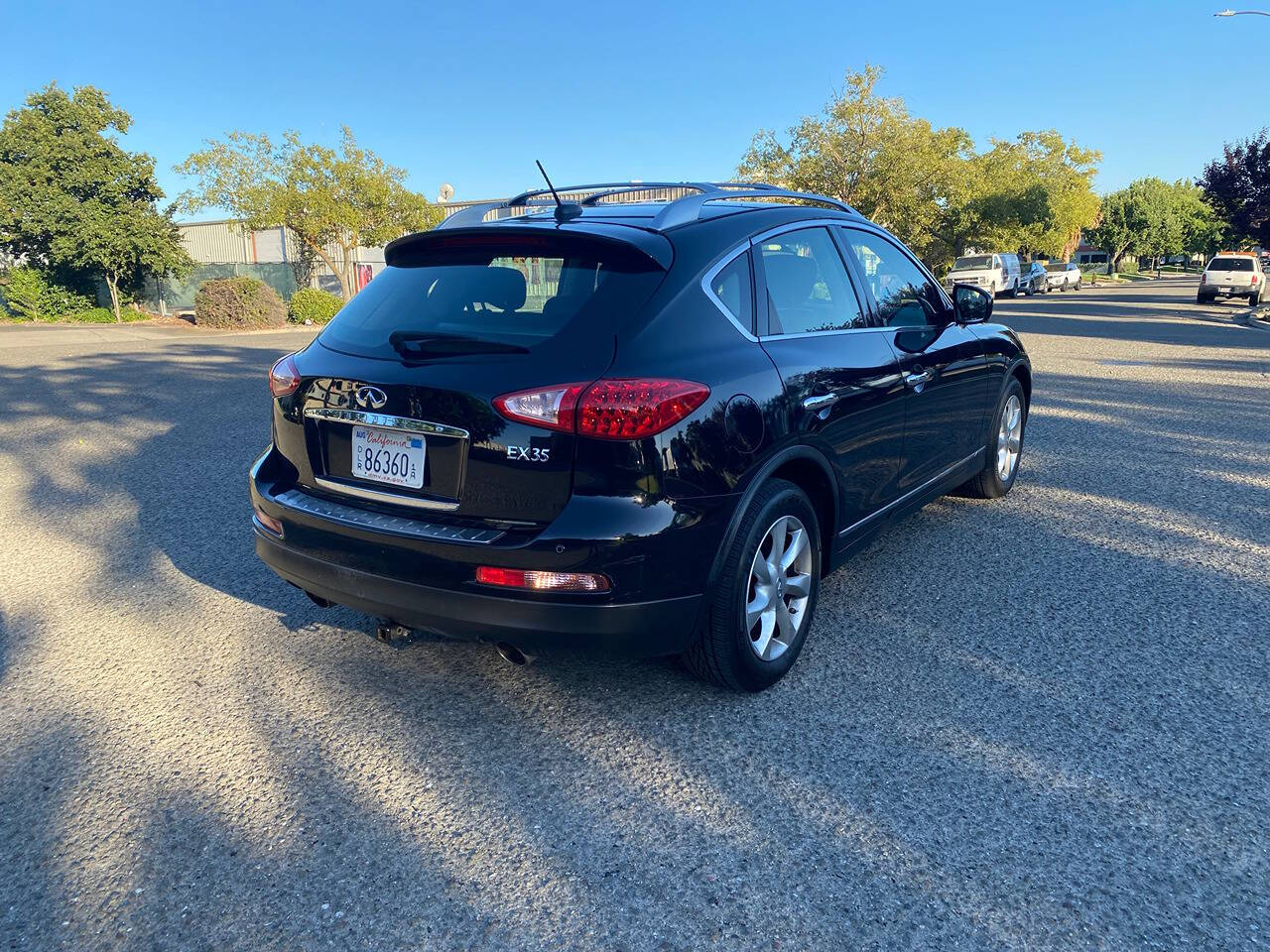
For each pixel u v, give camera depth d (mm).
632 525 2586
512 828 2492
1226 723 2984
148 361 14922
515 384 2615
